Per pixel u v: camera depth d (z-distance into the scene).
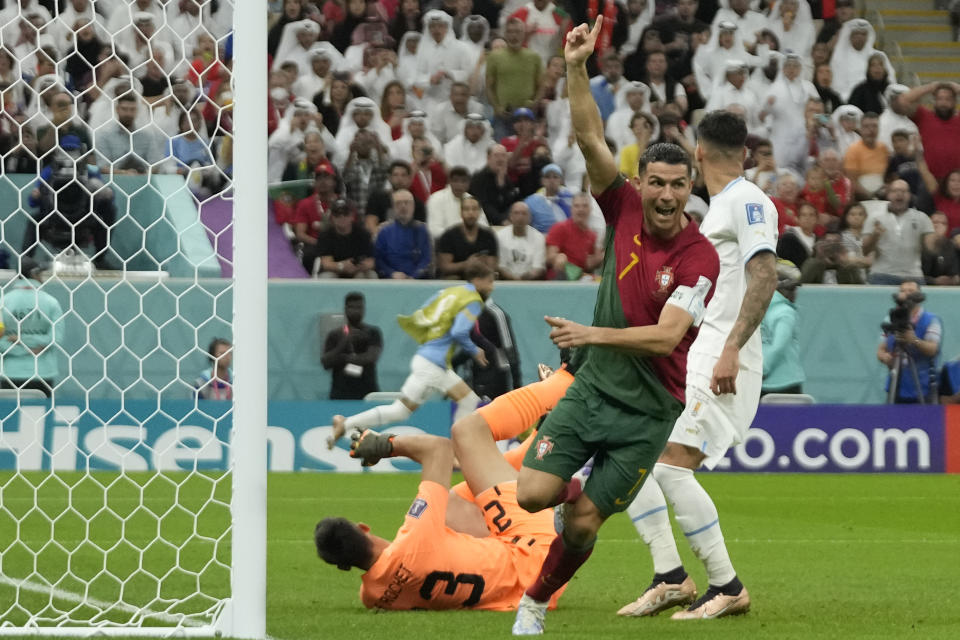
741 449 47.19
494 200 52.19
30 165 46.41
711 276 16.05
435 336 40.69
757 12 62.88
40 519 30.59
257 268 15.77
